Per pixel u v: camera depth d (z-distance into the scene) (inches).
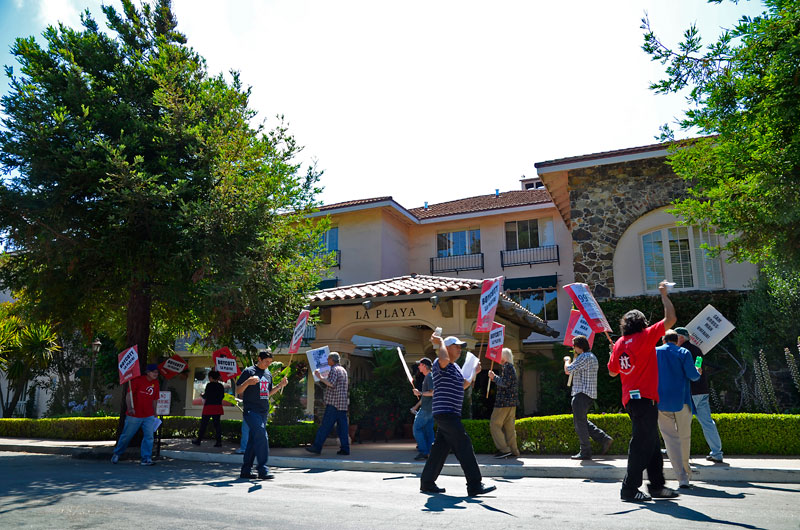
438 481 305.1
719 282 641.6
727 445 373.1
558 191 783.7
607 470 314.3
